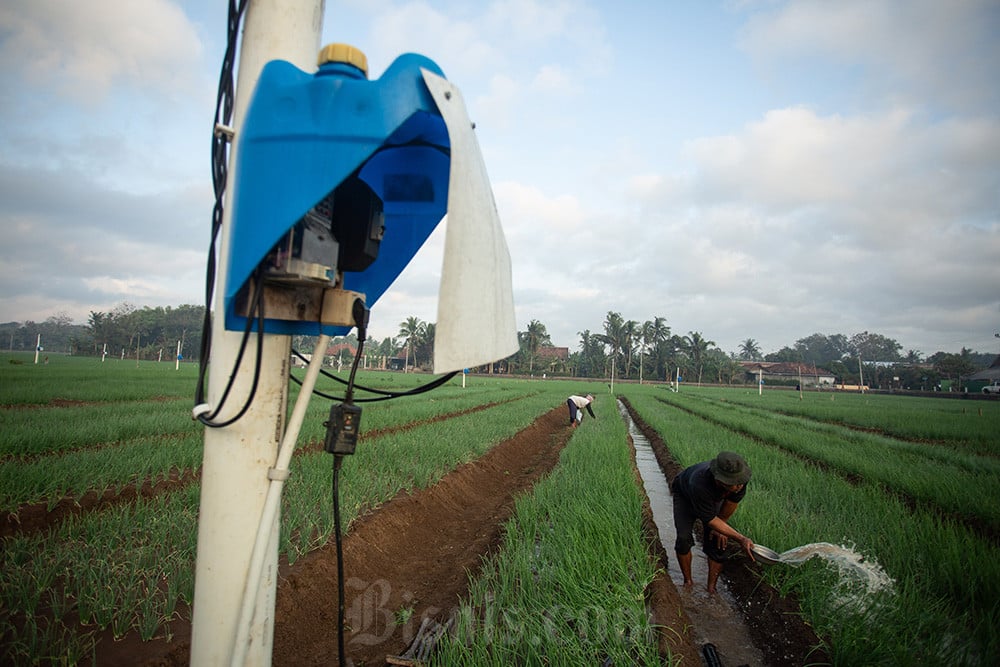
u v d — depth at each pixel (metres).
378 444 9.94
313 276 1.67
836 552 4.50
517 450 12.94
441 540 6.50
